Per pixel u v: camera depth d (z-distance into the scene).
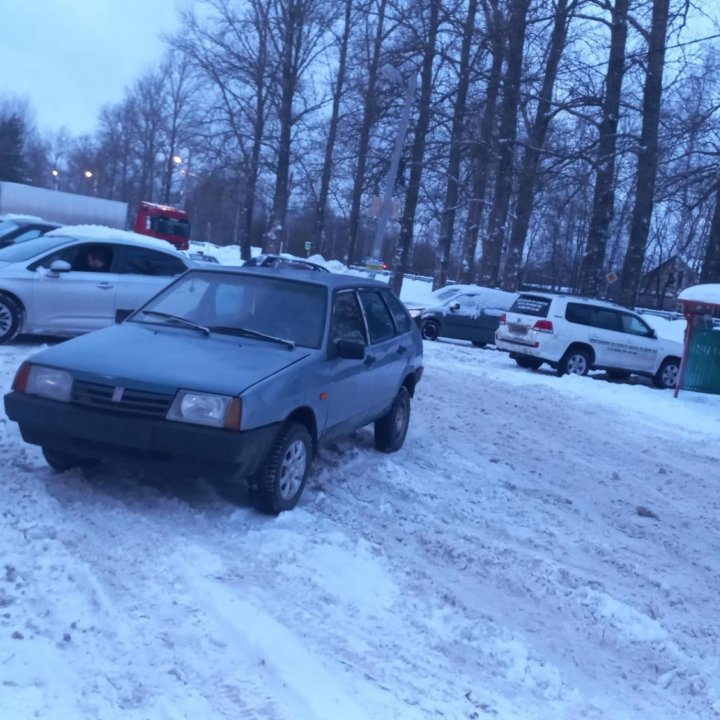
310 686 4.14
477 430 11.08
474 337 24.53
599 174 25.02
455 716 4.09
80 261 12.55
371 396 8.01
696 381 17.27
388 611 5.18
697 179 19.64
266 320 7.26
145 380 6.04
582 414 13.83
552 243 59.47
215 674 4.14
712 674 5.05
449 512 7.31
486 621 5.24
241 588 5.14
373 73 29.39
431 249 77.19
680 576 6.63
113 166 80.19
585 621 5.51
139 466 6.10
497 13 25.66
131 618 4.57
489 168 30.23
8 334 12.03
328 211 57.72
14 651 4.04
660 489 9.40
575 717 4.31
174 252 13.43
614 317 19.41
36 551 5.24
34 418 6.15
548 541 6.98
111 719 3.64
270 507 6.35
